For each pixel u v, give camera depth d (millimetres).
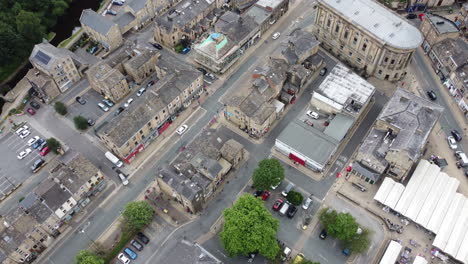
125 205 127625
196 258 100875
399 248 112188
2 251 110125
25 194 131750
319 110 148250
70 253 118438
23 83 164500
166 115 143875
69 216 123250
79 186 121312
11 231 111875
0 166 138250
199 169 123438
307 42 156875
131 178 134125
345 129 136750
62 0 194750
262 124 135875
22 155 139875
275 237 111750
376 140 128625
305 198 126812
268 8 176000
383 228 120188
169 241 119500
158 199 128375
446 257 112438
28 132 147250
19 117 152625
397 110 130125
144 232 121312
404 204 120188
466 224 115938
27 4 183125
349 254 114812
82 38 180375
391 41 145250
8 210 127625
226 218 110875
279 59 155375
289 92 153625
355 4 157000
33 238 114688
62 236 122062
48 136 146125
